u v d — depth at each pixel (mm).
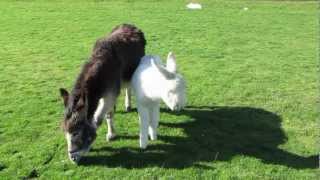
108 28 16391
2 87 10438
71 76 11328
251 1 22188
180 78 7012
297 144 8070
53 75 11375
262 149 7871
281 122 8945
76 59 12719
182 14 19094
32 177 6992
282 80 11461
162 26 16953
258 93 10445
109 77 7316
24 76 11242
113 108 7871
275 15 19734
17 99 9750
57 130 8383
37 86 10570
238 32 16625
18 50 13500
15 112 9094
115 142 7965
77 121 6797
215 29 16906
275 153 7746
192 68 12156
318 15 19953
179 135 8258
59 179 6906
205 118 8984
